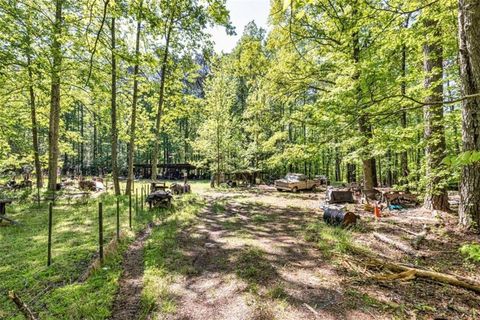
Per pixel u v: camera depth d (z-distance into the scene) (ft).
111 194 54.19
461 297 13.71
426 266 17.39
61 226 27.58
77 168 152.25
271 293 14.07
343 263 18.17
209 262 18.80
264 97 59.00
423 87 29.43
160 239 23.65
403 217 30.96
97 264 17.19
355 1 20.75
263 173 107.55
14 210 36.24
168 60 53.16
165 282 15.39
